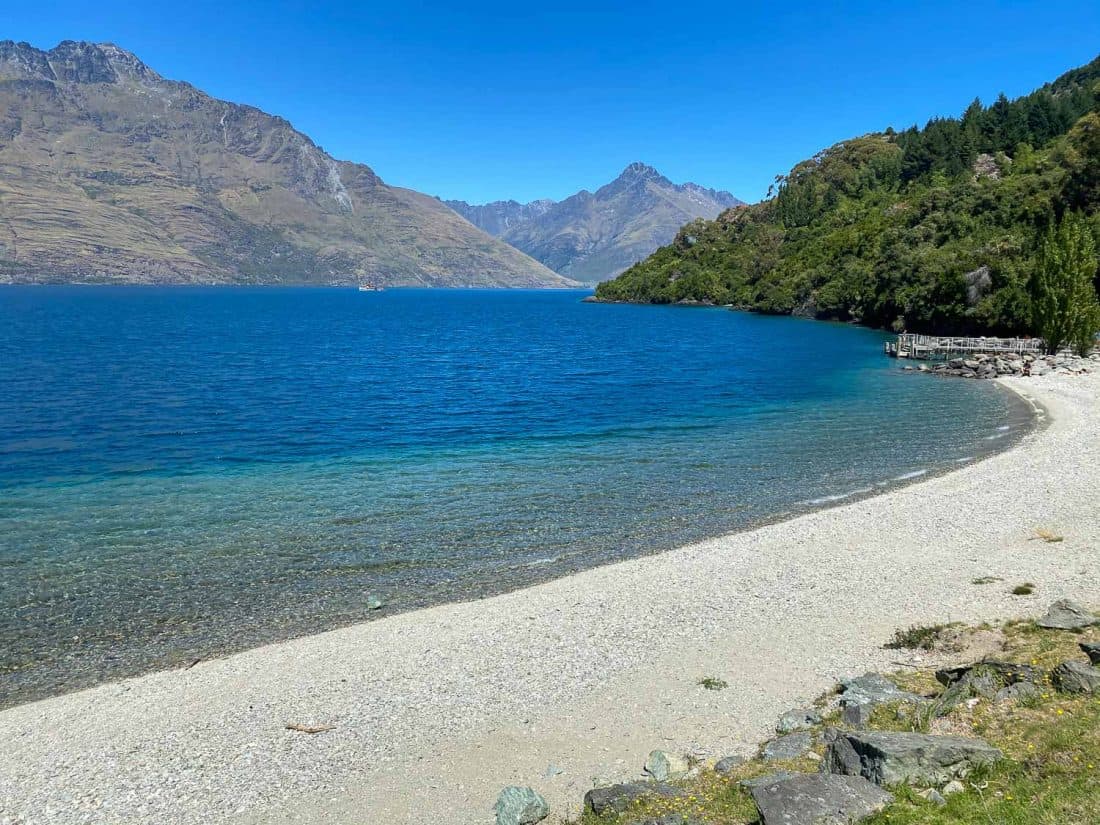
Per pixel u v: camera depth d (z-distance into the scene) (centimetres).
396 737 1288
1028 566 1980
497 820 1019
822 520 2483
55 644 1644
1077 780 842
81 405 4853
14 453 3525
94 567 2077
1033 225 11181
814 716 1231
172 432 4084
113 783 1167
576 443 3825
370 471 3222
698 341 10575
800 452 3553
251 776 1180
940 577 1945
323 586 1970
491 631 1708
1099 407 4553
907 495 2750
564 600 1875
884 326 12462
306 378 6456
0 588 1927
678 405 5088
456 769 1186
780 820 832
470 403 5203
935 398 5234
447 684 1473
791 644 1598
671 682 1454
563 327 13825
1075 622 1449
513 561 2156
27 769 1208
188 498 2775
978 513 2494
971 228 12075
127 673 1530
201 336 10738
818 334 11688
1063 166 11719
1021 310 8806
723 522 2503
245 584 1975
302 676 1512
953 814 820
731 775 1056
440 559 2164
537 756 1215
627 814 979
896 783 902
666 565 2106
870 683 1312
